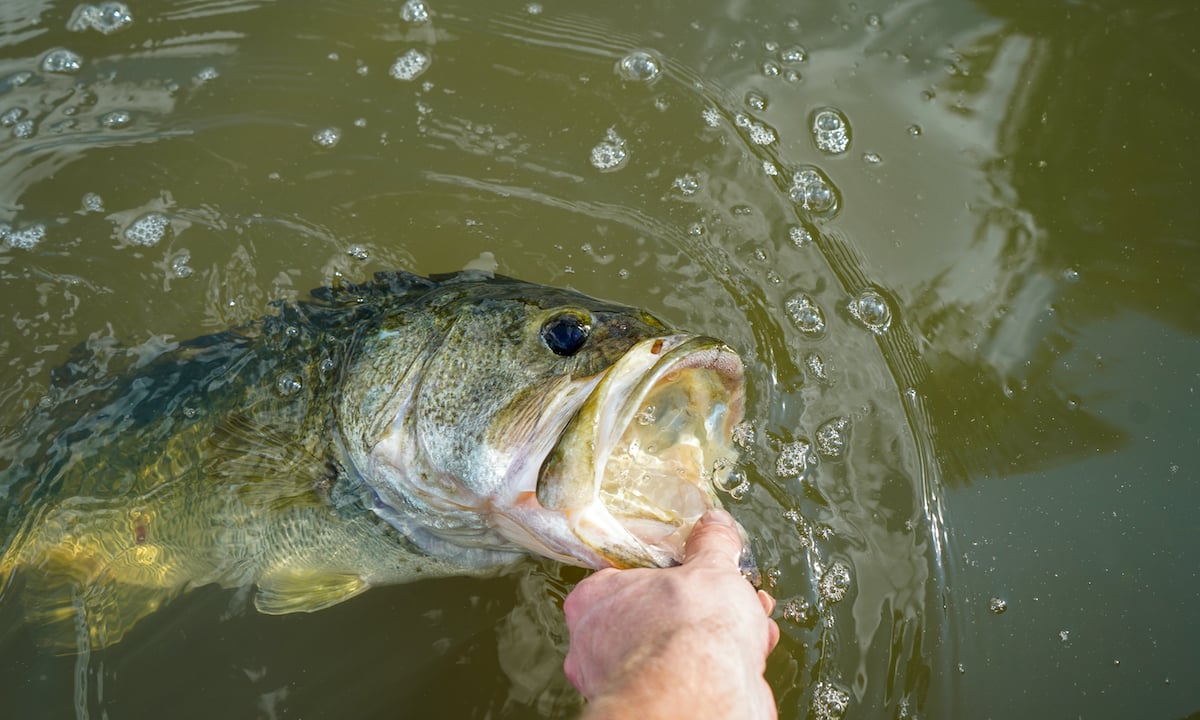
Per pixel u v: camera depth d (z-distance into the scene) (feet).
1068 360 1.93
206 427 1.58
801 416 1.82
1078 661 1.56
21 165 2.15
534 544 1.37
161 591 1.58
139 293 1.98
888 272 2.05
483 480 1.37
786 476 1.74
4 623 1.53
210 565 1.56
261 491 1.54
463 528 1.48
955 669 1.55
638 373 1.28
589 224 2.11
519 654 1.55
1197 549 1.69
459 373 1.44
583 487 1.22
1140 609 1.62
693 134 2.25
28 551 1.58
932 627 1.59
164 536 1.56
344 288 1.71
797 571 1.63
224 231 2.07
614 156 2.22
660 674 0.94
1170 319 1.98
